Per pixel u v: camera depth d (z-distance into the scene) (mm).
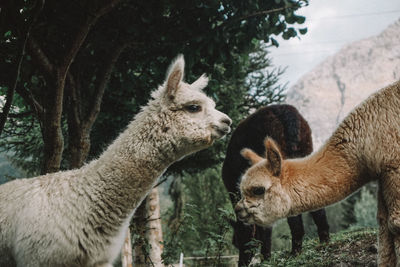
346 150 4719
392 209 4336
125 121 8672
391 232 4395
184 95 3824
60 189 3736
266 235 6508
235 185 7008
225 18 6844
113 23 6426
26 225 3547
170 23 6605
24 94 6199
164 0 6262
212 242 5414
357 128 4695
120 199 3701
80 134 6344
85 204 3646
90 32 6457
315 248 6484
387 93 4684
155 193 10445
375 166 4555
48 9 5980
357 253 5879
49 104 5695
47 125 5719
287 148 6547
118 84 7551
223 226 5555
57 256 3502
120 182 3703
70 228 3562
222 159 10578
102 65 6742
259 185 4809
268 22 6863
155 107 3863
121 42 6453
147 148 3756
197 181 17953
